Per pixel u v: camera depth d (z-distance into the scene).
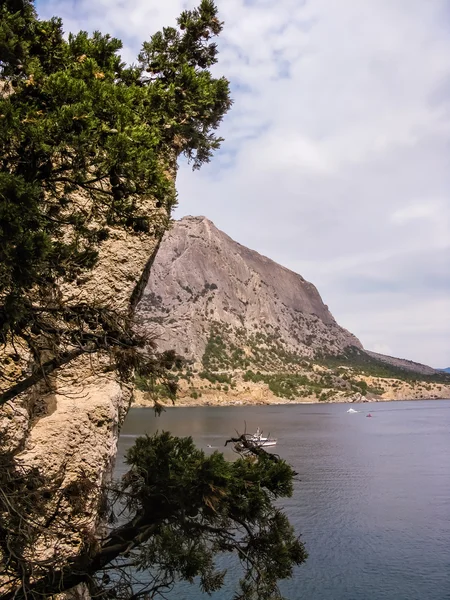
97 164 7.91
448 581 34.16
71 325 8.20
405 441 121.81
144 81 10.70
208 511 10.68
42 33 8.95
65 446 10.73
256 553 11.39
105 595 10.98
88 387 11.72
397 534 44.50
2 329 6.69
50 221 8.00
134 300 13.27
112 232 12.36
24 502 7.77
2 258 6.18
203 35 11.45
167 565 11.79
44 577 8.66
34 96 7.80
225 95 11.38
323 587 33.62
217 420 177.12
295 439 125.81
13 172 7.18
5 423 9.66
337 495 59.78
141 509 11.03
